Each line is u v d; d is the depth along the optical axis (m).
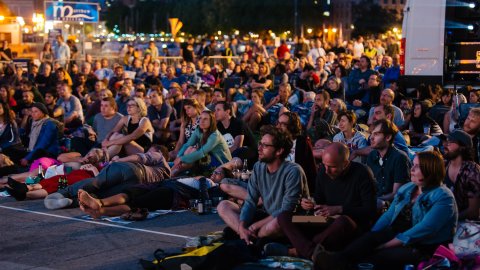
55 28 33.62
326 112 12.91
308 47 32.06
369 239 7.23
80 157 12.76
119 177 10.27
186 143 11.89
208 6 75.69
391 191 8.73
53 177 11.22
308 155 9.34
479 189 7.92
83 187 10.27
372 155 8.90
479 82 17.12
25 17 40.47
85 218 9.84
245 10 72.31
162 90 18.78
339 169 7.71
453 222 7.25
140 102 12.81
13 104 17.50
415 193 7.52
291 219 7.59
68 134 15.57
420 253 7.23
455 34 17.20
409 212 7.51
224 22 73.50
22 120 15.79
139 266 7.75
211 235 8.36
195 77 22.50
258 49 31.81
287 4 71.06
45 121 13.38
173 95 16.59
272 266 7.30
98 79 22.53
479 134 9.93
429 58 17.16
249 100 17.09
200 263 7.16
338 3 70.19
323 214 7.67
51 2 31.56
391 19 70.56
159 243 8.62
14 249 8.45
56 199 10.39
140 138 12.81
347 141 10.97
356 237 7.50
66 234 9.07
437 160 7.23
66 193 10.51
